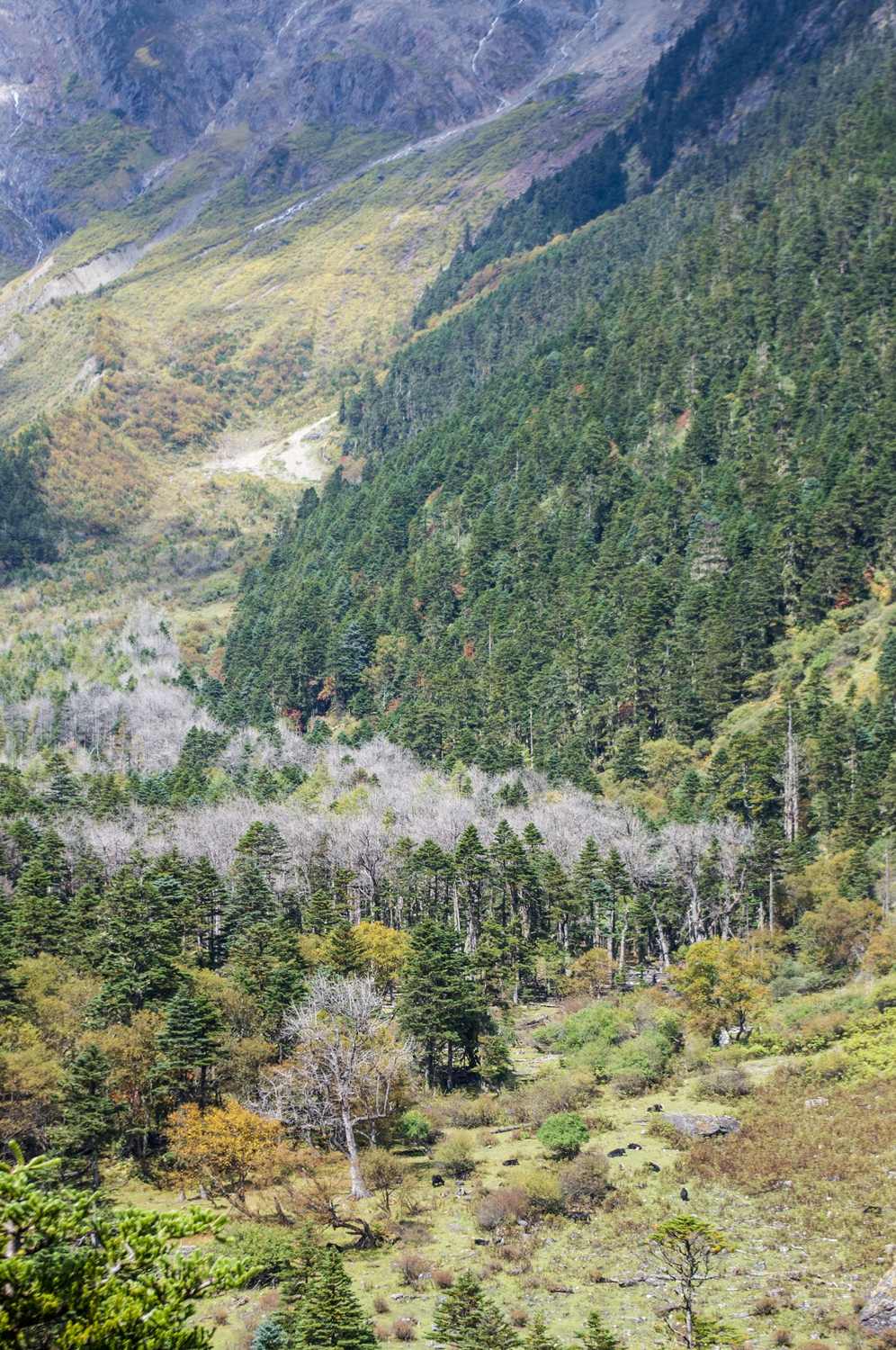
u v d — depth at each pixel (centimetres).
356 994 7312
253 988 7944
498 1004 9556
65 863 11062
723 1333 3853
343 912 11188
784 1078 6894
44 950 8812
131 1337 1805
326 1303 3938
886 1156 5425
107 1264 1917
